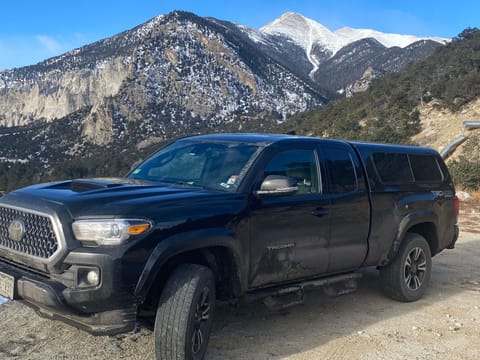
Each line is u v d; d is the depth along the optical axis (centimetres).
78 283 370
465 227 1216
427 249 656
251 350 472
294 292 515
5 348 460
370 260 584
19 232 398
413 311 608
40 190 429
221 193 447
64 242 372
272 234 473
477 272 806
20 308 572
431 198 661
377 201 582
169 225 393
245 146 507
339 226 538
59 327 511
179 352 386
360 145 596
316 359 460
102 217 374
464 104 5216
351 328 542
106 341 478
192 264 414
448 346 504
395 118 5438
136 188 436
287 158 506
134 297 374
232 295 457
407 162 649
